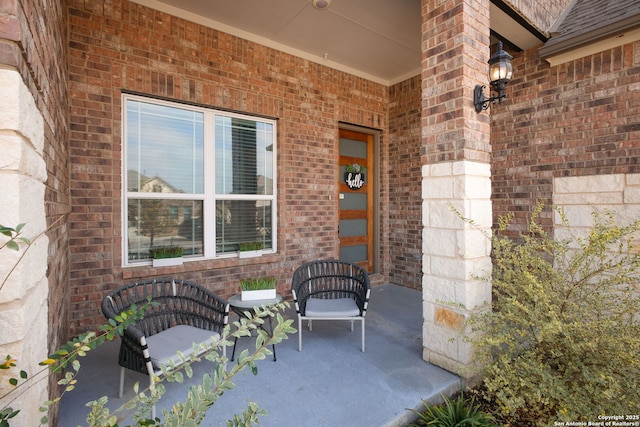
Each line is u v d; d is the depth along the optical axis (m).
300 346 2.81
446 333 2.48
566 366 1.94
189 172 3.59
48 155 1.52
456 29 2.38
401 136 5.02
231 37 3.65
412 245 4.89
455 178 2.40
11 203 0.91
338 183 4.71
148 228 3.38
